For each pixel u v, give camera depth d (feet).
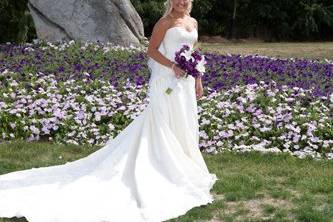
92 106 29.71
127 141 18.98
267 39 109.19
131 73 35.94
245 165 23.17
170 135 18.94
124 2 48.52
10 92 31.07
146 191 17.80
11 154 24.17
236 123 27.55
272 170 22.26
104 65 38.01
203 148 26.18
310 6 107.55
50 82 33.04
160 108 19.01
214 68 38.04
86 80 33.55
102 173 18.53
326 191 19.54
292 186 20.29
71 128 28.07
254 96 30.01
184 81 19.38
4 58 40.73
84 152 25.18
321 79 35.53
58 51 42.96
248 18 108.68
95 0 47.50
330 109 29.45
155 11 95.35
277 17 107.65
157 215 17.03
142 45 49.03
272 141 26.76
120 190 18.01
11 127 28.07
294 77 35.88
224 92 31.24
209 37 104.58
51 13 48.03
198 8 102.73
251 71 37.14
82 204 17.39
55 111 28.73
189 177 19.13
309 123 27.22
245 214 17.67
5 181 19.10
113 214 16.96
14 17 55.93
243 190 19.60
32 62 38.75
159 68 19.38
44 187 18.57
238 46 91.15
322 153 25.66
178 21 19.25
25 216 16.75
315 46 91.09
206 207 18.06
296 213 17.57
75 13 47.55
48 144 26.37
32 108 29.25
